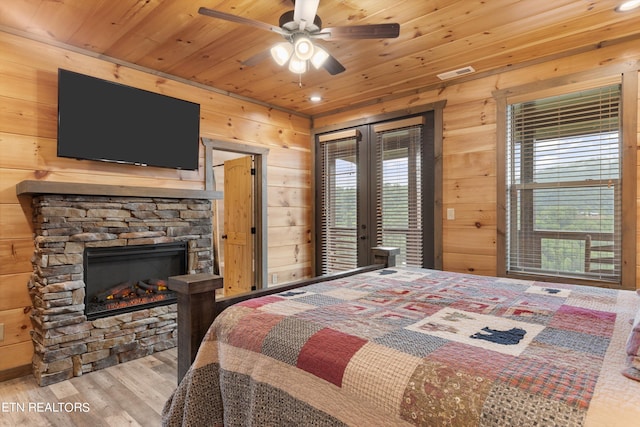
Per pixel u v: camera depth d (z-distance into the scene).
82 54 3.03
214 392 1.49
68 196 2.79
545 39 2.84
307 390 1.18
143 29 2.67
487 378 0.94
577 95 3.06
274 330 1.38
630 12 2.46
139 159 3.29
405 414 0.96
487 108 3.49
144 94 3.32
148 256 3.35
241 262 4.80
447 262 3.74
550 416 0.81
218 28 2.65
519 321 1.42
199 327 1.67
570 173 3.09
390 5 2.35
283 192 4.73
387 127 4.18
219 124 4.00
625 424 0.75
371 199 4.38
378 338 1.23
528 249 3.30
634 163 2.78
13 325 2.72
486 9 2.41
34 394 2.49
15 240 2.73
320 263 4.94
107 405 2.35
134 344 3.11
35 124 2.81
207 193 3.58
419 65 3.33
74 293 2.78
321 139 4.87
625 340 1.20
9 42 2.70
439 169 3.78
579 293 1.89
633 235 2.78
